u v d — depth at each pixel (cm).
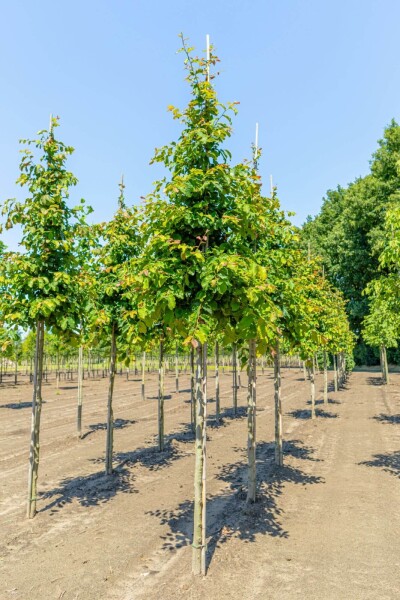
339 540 538
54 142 684
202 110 518
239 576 449
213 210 487
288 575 450
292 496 711
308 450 1052
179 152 504
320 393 2400
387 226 860
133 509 662
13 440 1191
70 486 779
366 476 820
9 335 626
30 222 653
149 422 1521
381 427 1337
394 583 430
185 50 514
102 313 733
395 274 901
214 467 912
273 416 1620
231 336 488
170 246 457
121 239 845
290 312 720
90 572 463
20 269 624
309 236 4722
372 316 2717
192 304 453
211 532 567
